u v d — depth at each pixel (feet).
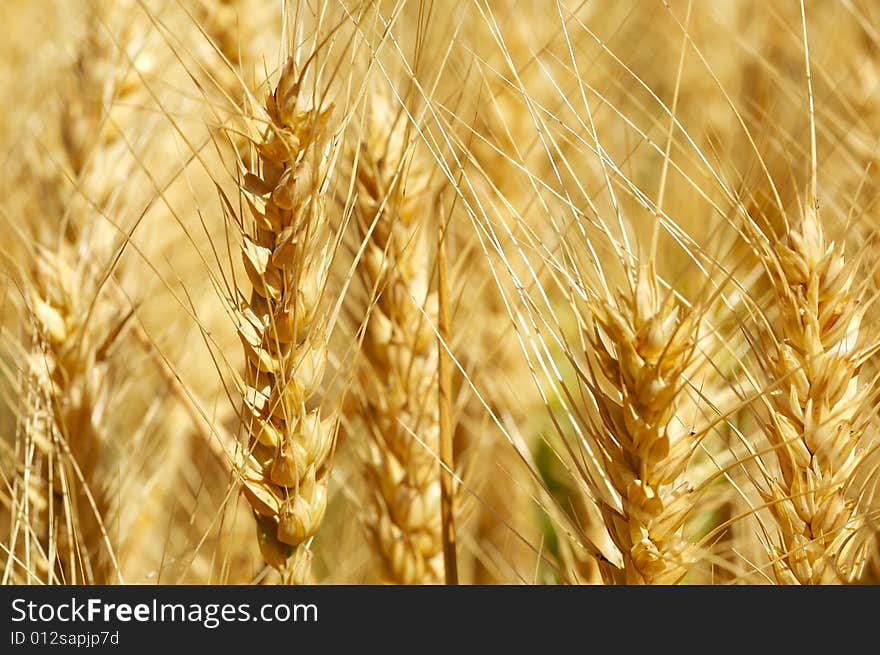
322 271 1.55
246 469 1.56
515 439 1.77
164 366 1.81
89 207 1.83
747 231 1.58
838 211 1.70
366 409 1.75
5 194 1.94
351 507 1.85
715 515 1.78
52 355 1.73
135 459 1.84
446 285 1.65
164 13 1.90
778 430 1.53
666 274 1.75
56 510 1.72
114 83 1.88
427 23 1.58
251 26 1.81
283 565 1.58
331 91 1.58
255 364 1.55
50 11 2.20
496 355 1.89
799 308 1.51
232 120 1.60
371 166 1.71
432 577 1.74
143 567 1.84
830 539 1.53
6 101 2.15
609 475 1.53
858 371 1.53
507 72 1.89
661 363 1.49
